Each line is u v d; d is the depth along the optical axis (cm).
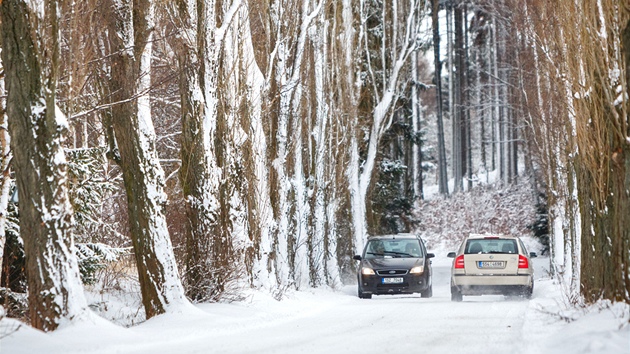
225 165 3166
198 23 2916
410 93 7531
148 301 2495
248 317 2570
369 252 4356
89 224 3216
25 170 1930
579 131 2469
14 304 2770
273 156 4219
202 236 2889
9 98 1939
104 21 2469
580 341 1716
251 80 3484
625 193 2200
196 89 2894
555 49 3256
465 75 10481
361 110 6000
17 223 2809
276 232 4228
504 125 10281
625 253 2227
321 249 4994
